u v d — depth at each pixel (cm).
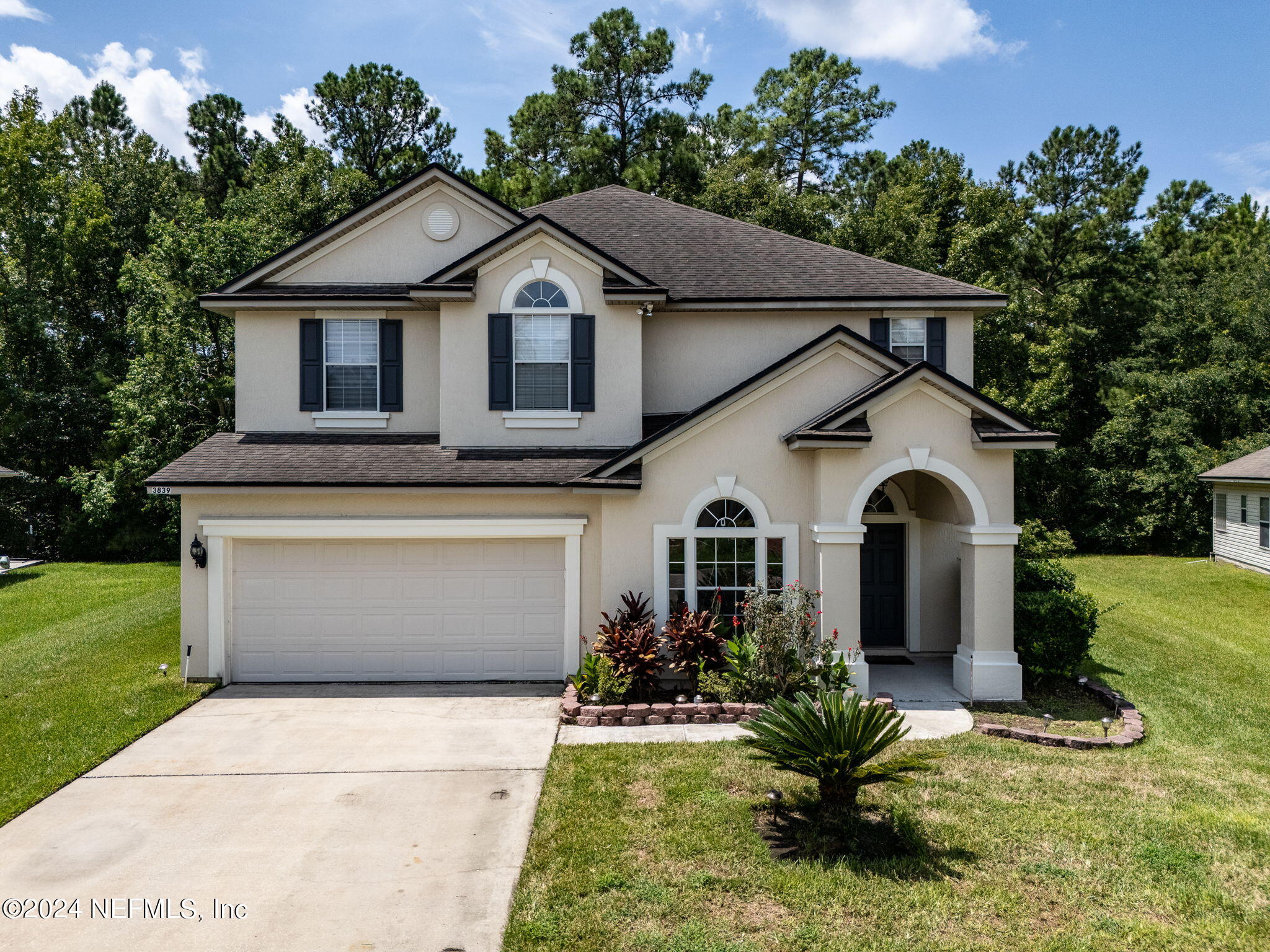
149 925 628
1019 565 1448
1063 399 3391
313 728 1086
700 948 589
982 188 3216
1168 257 4469
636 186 3662
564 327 1417
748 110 4631
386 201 1484
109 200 3684
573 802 834
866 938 602
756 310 1484
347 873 705
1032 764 948
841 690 897
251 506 1309
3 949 598
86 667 1384
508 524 1301
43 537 3114
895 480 1466
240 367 1477
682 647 1172
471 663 1331
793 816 798
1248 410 3288
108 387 3219
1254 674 1372
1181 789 873
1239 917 631
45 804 847
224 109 4731
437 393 1484
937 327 1523
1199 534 3209
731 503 1264
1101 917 630
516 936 607
